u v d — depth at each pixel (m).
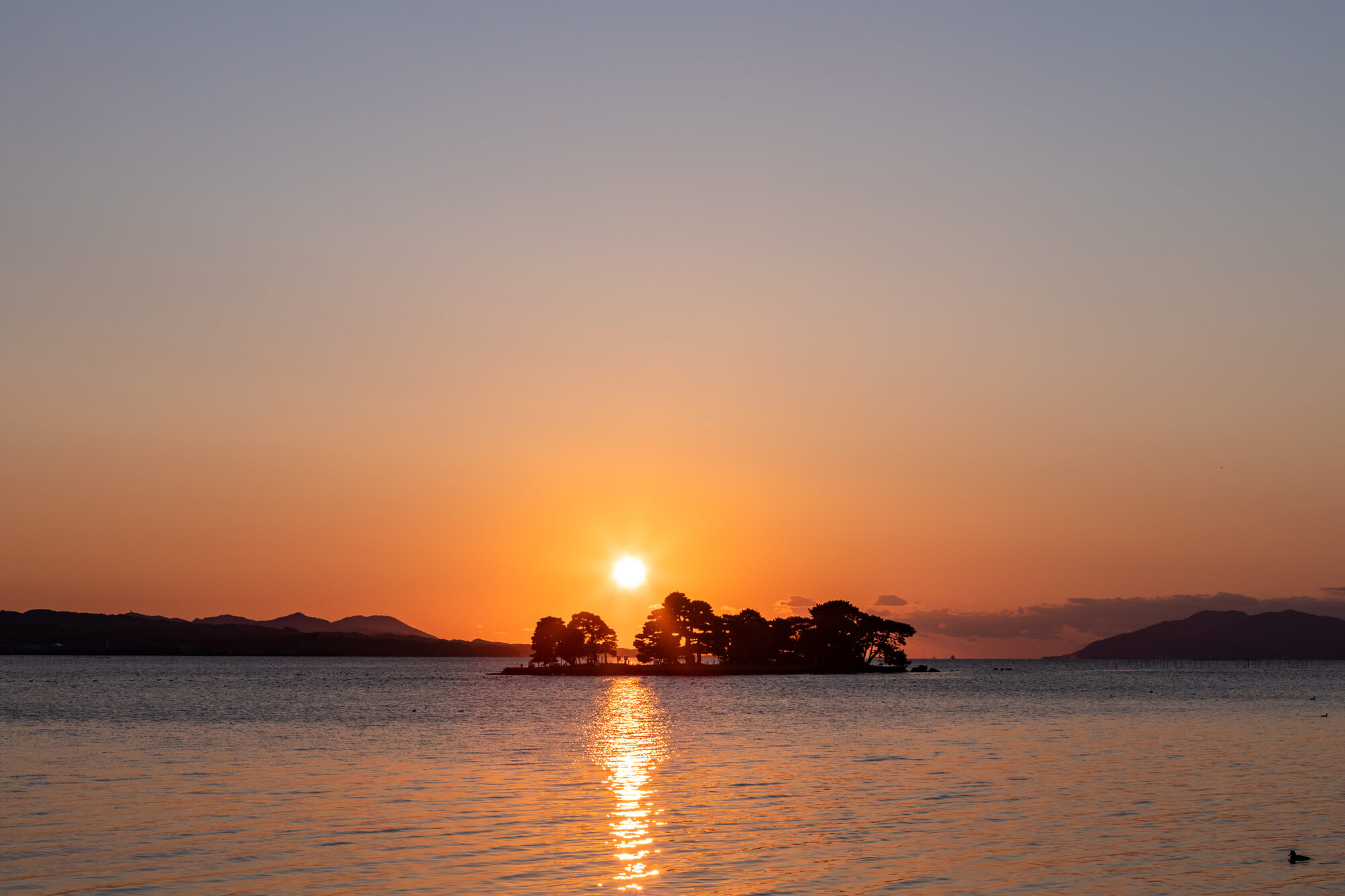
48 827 45.66
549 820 47.38
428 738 91.38
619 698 176.38
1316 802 51.78
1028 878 36.62
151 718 119.19
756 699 172.00
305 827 45.75
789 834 44.06
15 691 191.75
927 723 109.31
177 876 37.09
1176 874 37.09
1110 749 77.38
